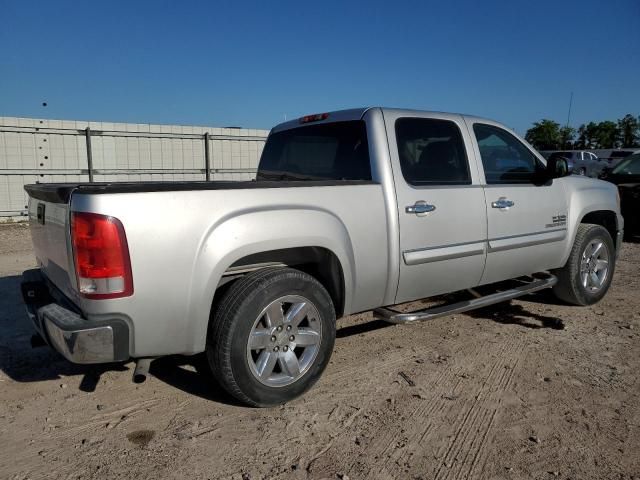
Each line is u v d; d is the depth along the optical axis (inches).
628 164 438.6
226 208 126.1
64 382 151.0
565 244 209.8
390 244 154.9
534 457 116.3
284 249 144.8
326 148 172.9
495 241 181.8
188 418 131.7
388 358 169.2
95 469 111.2
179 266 120.0
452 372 158.9
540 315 212.8
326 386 149.5
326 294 141.6
